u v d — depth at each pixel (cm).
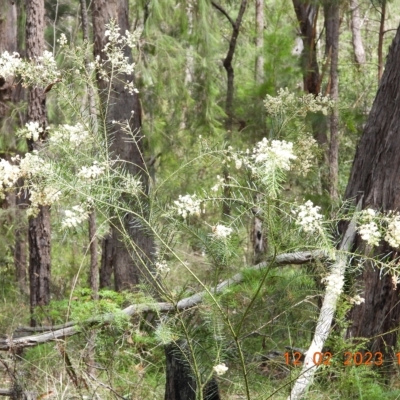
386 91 574
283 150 323
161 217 404
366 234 348
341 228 553
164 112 1195
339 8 1004
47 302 747
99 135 420
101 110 429
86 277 983
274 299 485
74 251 944
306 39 1090
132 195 407
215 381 441
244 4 1130
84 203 389
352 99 1320
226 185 371
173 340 400
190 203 380
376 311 553
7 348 523
